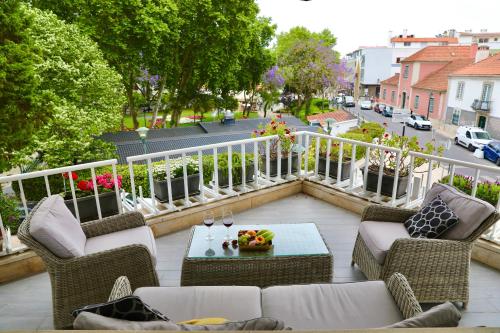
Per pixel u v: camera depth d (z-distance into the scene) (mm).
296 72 28078
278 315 1839
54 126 10641
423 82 25781
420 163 4043
